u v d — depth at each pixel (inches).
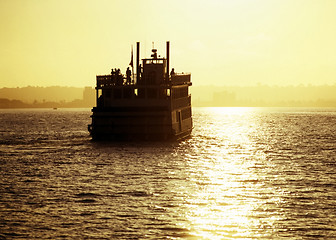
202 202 7416.3
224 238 5802.2
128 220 6481.3
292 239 5767.7
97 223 6348.4
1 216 6653.5
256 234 5954.7
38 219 6525.6
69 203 7357.3
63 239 5777.6
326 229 6122.1
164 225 6264.8
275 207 7130.9
